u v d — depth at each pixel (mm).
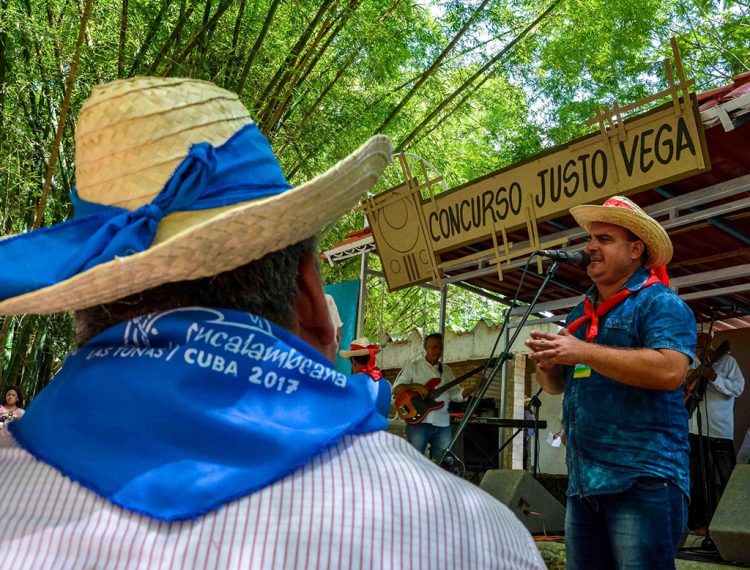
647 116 4297
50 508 700
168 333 758
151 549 657
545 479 6457
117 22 6797
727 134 4340
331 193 818
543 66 10539
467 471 7469
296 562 655
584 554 2498
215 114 873
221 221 750
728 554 4059
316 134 8047
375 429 788
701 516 5566
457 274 7125
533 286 6988
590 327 2533
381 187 9789
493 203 5340
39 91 7355
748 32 10102
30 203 7535
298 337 853
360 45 7715
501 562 735
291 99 7742
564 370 2717
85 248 814
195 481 682
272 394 755
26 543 678
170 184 803
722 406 5980
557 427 9242
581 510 2504
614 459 2346
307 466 712
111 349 786
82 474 707
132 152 849
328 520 677
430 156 11109
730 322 7816
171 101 859
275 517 672
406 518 698
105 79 6758
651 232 2506
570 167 4789
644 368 2268
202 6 7320
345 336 6996
